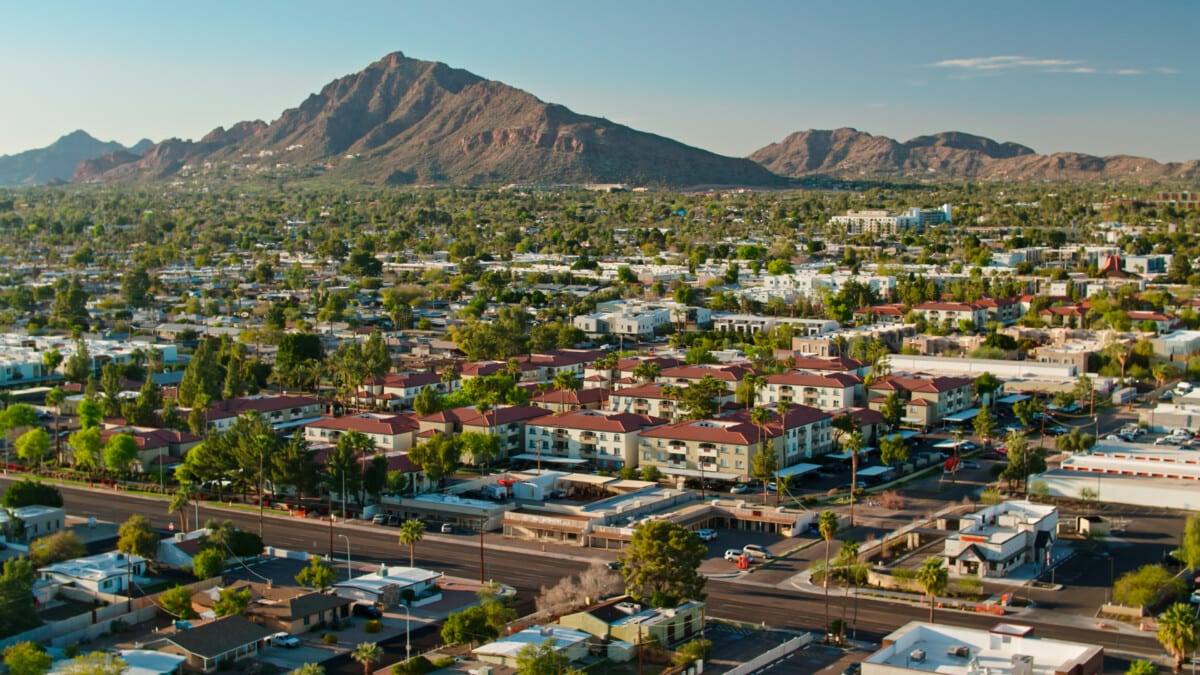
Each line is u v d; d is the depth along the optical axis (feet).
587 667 581.12
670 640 608.60
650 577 640.58
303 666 554.05
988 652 520.01
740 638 618.85
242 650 590.55
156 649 595.88
